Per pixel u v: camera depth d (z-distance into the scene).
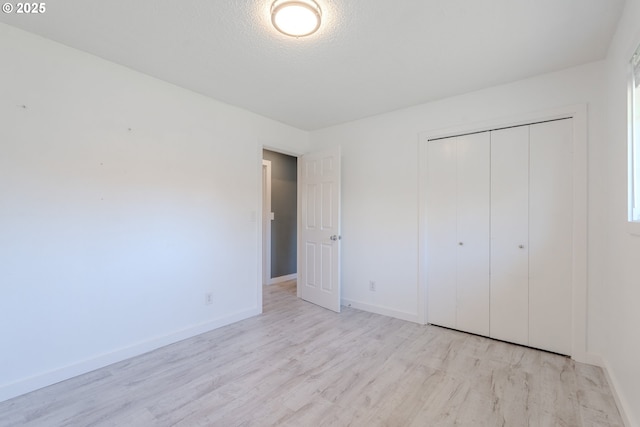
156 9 1.69
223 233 3.07
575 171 2.31
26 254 1.92
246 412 1.72
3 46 1.84
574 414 1.70
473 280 2.83
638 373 1.48
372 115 3.46
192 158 2.81
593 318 2.25
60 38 1.99
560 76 2.38
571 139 2.37
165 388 1.96
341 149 3.78
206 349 2.52
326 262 3.66
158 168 2.57
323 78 2.53
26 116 1.92
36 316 1.95
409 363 2.28
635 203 1.67
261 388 1.96
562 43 2.01
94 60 2.21
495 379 2.06
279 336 2.79
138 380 2.05
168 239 2.63
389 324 3.09
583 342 2.28
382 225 3.39
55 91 2.04
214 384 2.00
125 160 2.37
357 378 2.07
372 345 2.60
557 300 2.43
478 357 2.37
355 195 3.64
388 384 2.00
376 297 3.45
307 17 1.65
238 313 3.19
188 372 2.15
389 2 1.61
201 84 2.66
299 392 1.91
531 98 2.50
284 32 1.79
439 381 2.04
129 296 2.39
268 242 4.91
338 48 2.07
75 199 2.12
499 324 2.69
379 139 3.43
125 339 2.36
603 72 2.22
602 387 1.96
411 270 3.17
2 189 1.84
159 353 2.45
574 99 2.32
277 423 1.63
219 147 3.03
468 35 1.92
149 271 2.51
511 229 2.63
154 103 2.54
